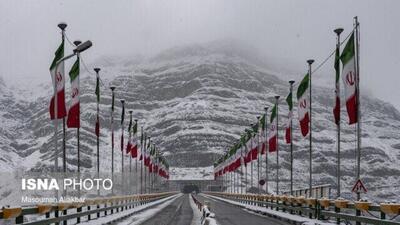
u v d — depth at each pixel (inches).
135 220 1343.5
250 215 1595.7
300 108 1435.8
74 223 995.9
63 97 969.5
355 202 812.0
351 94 1050.7
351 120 1042.1
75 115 1146.7
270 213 1525.6
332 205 974.4
